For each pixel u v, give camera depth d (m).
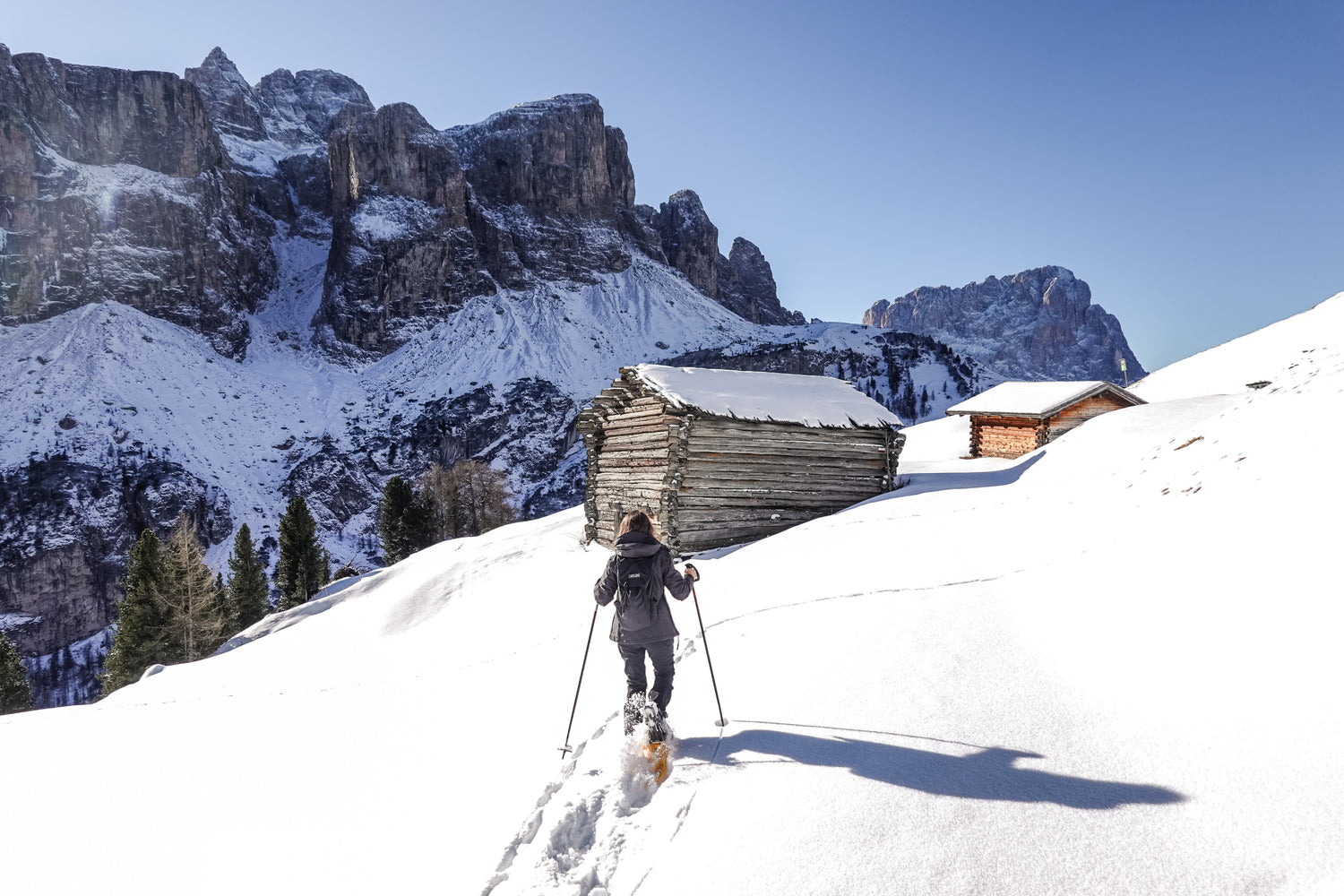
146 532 38.94
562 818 3.79
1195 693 4.30
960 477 20.06
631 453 18.70
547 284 196.12
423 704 6.95
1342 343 11.73
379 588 20.83
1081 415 26.89
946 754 4.04
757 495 17.05
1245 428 9.34
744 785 3.94
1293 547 5.59
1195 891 2.73
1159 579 6.22
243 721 7.22
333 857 4.09
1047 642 5.61
